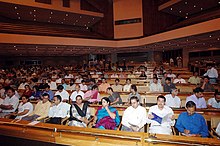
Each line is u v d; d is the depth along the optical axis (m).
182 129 3.04
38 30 15.77
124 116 3.44
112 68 16.02
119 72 12.86
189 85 7.15
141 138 2.04
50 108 4.35
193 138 2.09
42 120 4.20
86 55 22.67
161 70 10.68
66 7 15.62
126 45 16.84
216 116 3.55
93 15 17.64
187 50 18.72
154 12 18.41
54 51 17.91
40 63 23.11
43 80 9.35
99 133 2.24
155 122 3.25
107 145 2.09
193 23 11.24
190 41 14.00
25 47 13.93
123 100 6.01
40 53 19.44
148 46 16.91
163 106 3.30
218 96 4.14
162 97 3.25
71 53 20.83
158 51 20.98
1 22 15.11
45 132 2.43
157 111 3.31
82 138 2.24
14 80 10.37
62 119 4.09
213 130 3.09
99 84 7.81
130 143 2.05
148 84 7.63
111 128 3.22
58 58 23.94
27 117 4.27
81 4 16.83
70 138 2.27
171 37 13.03
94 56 22.17
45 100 4.48
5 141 2.64
